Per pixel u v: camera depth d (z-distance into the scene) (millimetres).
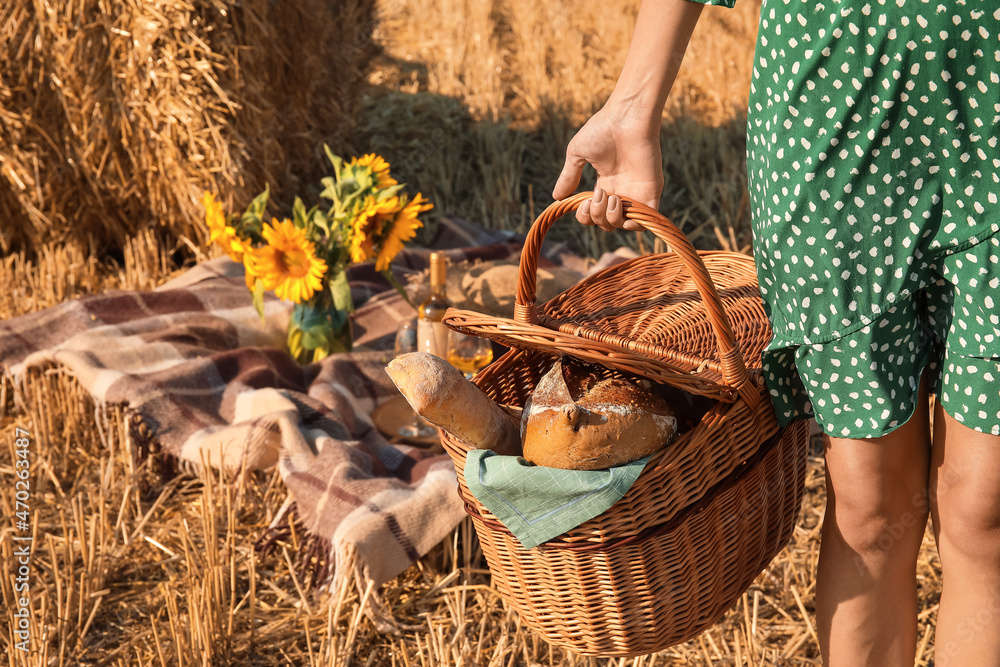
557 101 4492
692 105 4582
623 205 1188
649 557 1243
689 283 1682
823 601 1320
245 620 1956
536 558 1293
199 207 3311
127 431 2359
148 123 3152
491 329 1263
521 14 5562
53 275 3291
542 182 4168
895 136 1061
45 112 3156
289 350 2879
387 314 3117
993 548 1171
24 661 1720
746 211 3742
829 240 1122
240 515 2291
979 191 1059
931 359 1229
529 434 1255
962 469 1154
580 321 1616
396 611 1967
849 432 1195
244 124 3244
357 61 4066
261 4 3150
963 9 989
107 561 2090
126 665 1794
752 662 1729
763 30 1135
